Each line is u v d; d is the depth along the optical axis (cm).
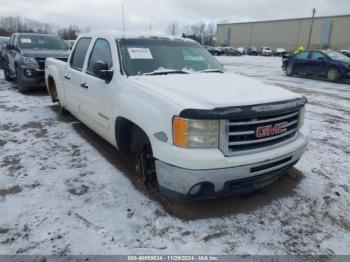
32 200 304
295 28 7038
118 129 349
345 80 1411
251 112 258
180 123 251
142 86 309
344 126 615
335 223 289
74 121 578
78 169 375
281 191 342
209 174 252
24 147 443
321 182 367
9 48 935
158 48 396
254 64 2480
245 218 290
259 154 270
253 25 7900
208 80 341
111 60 371
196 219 284
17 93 831
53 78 590
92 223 272
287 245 257
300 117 321
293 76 1552
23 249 238
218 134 254
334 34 6378
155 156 273
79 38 491
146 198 314
